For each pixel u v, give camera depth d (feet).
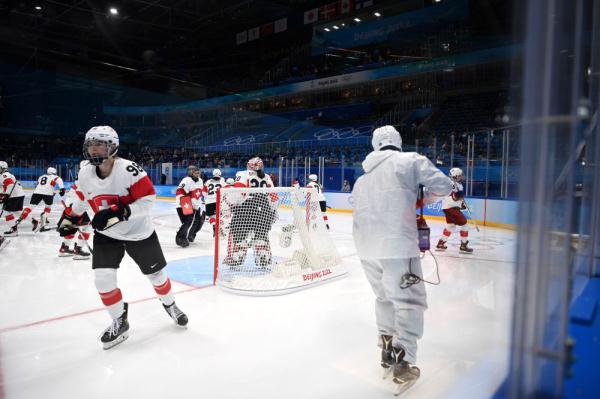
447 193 7.41
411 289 7.54
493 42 63.26
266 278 14.69
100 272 9.36
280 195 16.28
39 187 29.07
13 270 17.49
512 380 3.54
